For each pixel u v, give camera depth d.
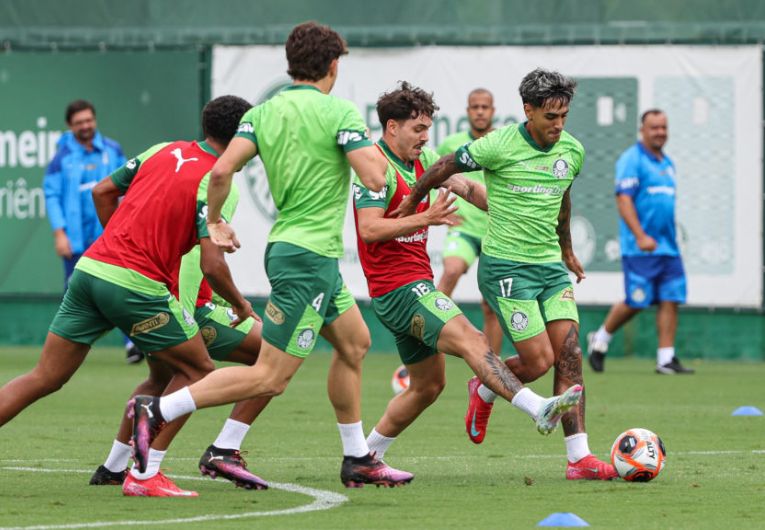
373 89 57.41
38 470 26.31
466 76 57.03
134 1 58.66
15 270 59.72
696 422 35.97
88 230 50.41
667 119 54.59
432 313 24.38
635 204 50.91
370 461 24.36
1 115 59.47
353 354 24.05
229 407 40.34
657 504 22.19
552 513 21.20
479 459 28.56
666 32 56.09
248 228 57.47
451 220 23.56
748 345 56.59
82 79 58.94
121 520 20.20
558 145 25.34
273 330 22.47
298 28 23.00
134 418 22.02
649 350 58.38
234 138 22.67
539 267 25.50
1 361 53.59
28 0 59.25
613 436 32.91
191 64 58.31
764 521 20.50
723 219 56.22
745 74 55.84
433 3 57.12
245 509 21.42
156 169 23.17
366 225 23.72
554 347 25.53
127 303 22.70
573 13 56.59
